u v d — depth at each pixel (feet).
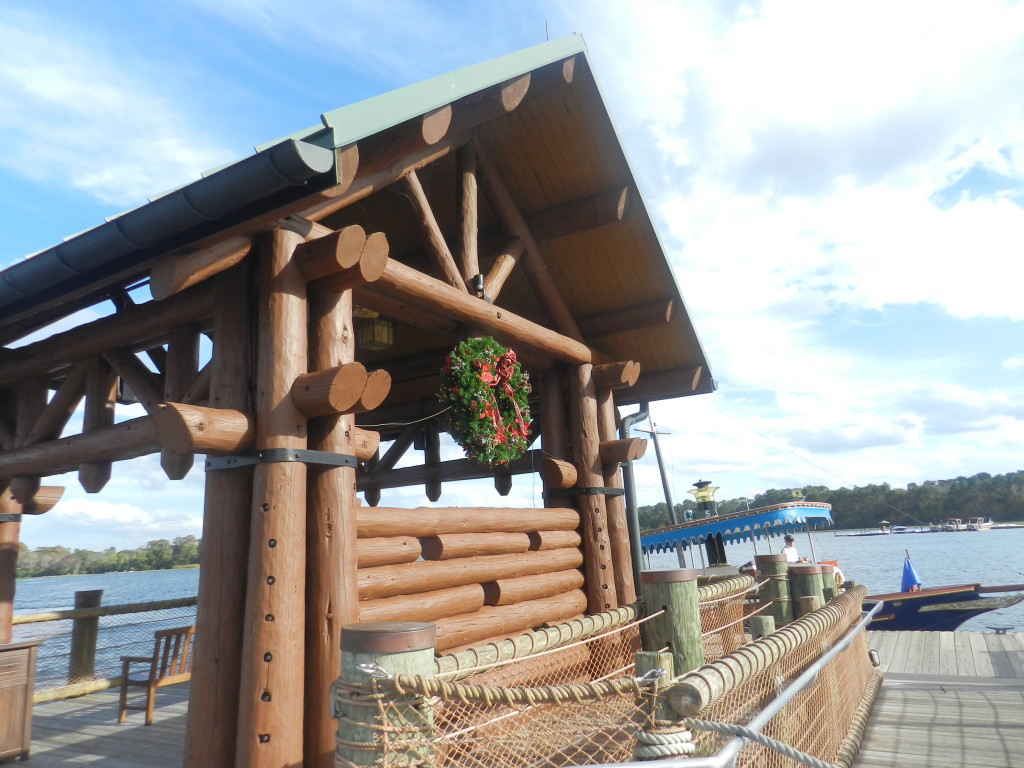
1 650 17.12
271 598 12.67
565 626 16.12
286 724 12.28
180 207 12.39
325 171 12.09
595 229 25.39
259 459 13.32
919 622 54.19
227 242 13.87
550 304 25.44
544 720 11.18
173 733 19.58
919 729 20.08
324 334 14.93
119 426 17.67
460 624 17.54
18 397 22.35
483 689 8.23
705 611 21.42
